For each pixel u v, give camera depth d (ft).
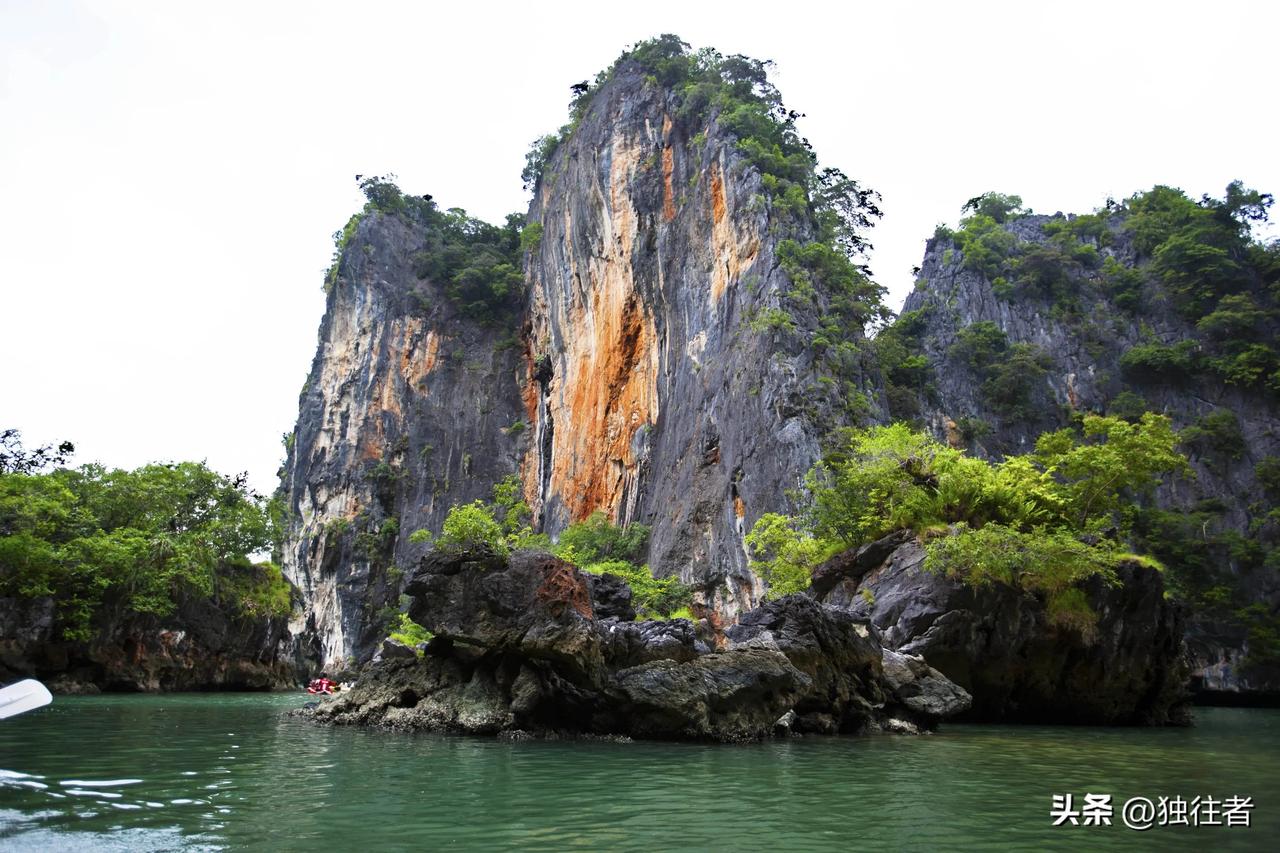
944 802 35.94
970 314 257.75
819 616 68.74
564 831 29.86
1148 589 90.27
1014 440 230.48
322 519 262.67
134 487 152.66
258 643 159.74
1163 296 240.32
